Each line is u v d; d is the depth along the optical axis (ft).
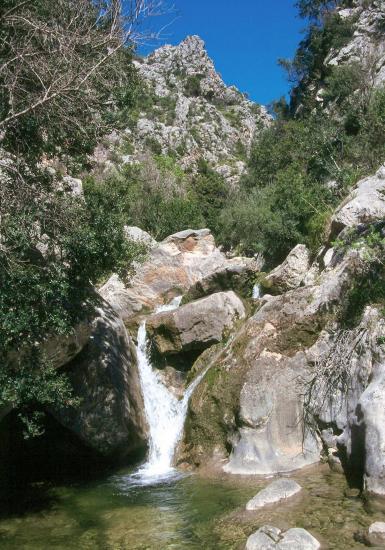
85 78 26.89
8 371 25.73
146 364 44.68
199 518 25.80
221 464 33.14
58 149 33.42
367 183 46.83
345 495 25.71
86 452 35.22
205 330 42.83
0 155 29.99
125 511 27.76
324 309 34.78
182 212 126.11
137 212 123.75
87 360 35.86
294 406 32.60
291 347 34.42
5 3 28.07
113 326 40.11
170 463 36.42
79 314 32.42
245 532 23.34
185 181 194.49
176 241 66.85
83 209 32.45
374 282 33.55
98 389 35.55
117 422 35.68
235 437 33.42
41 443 35.65
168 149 268.82
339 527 22.43
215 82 350.43
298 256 49.52
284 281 48.42
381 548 20.27
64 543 24.17
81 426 34.32
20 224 27.02
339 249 40.96
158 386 42.93
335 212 47.24
